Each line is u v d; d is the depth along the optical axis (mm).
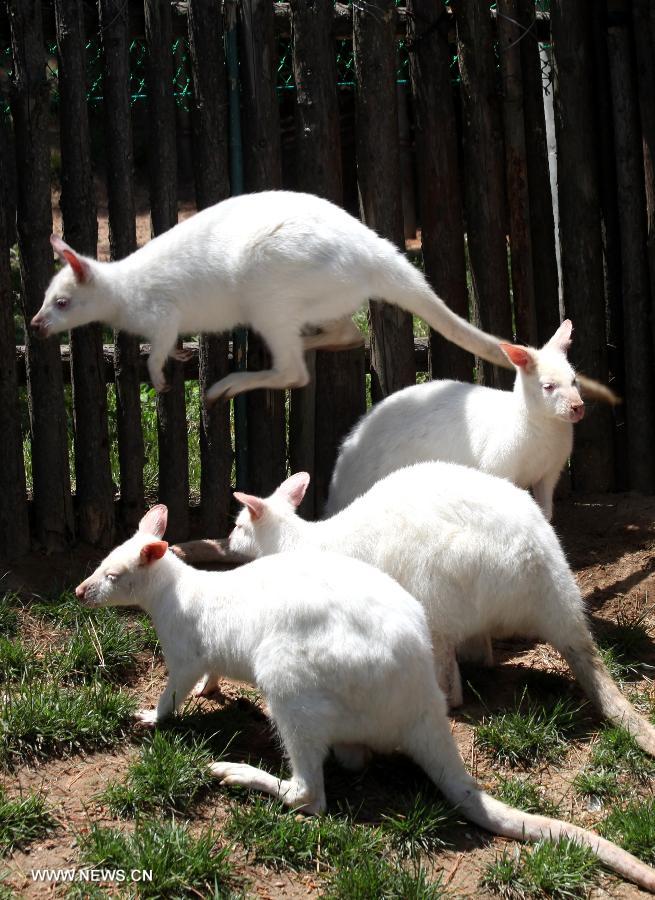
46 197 3998
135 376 4102
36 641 3752
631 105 4285
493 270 4270
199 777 3395
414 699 3355
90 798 3369
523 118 4246
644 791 3455
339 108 4297
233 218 3906
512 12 4199
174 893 3211
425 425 3945
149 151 4070
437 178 4223
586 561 4078
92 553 4082
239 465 4195
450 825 3355
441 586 3568
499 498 3604
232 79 4066
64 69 3982
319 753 3338
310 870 3275
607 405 4375
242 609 3432
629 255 4324
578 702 3645
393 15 4121
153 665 3732
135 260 3916
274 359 3953
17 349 4145
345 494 3998
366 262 3906
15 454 4020
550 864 3268
